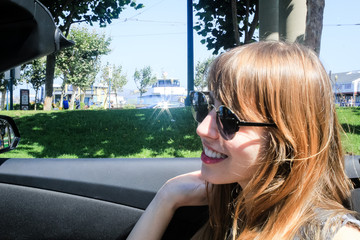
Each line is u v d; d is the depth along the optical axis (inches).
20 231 63.6
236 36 331.6
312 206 35.0
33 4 39.6
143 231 51.4
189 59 386.3
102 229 62.2
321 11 177.8
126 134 243.4
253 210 38.2
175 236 56.9
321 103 35.7
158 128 252.2
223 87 36.7
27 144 227.8
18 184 63.8
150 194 60.9
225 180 38.3
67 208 62.9
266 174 36.2
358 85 2068.2
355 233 31.0
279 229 34.7
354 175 53.8
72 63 1365.7
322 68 36.8
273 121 35.1
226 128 36.2
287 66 35.3
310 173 34.9
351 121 229.5
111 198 62.1
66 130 262.4
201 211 56.4
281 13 238.5
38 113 339.3
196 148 203.5
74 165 64.8
